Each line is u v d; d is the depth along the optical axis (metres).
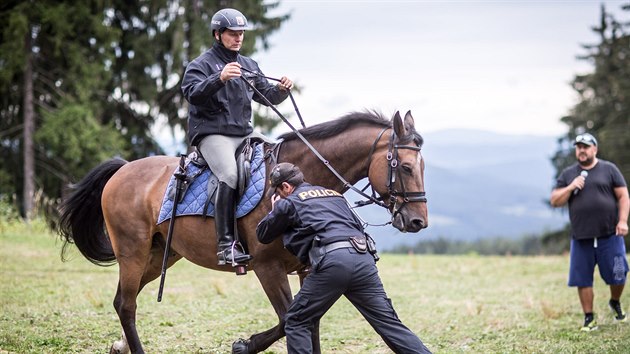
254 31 28.61
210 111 6.98
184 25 28.72
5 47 25.16
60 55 27.45
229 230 6.74
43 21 25.56
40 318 9.54
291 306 6.25
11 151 27.50
